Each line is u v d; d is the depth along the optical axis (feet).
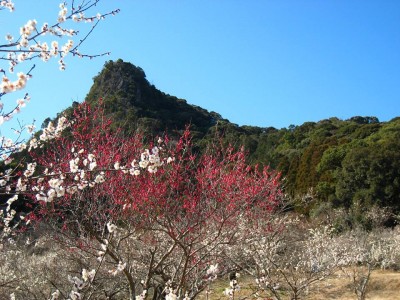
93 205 22.40
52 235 22.54
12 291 23.52
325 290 34.12
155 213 21.04
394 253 45.78
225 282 31.42
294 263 30.99
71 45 12.70
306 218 66.49
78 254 23.04
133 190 21.97
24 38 10.45
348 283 35.78
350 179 80.18
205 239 21.48
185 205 22.86
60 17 12.09
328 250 34.04
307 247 32.99
